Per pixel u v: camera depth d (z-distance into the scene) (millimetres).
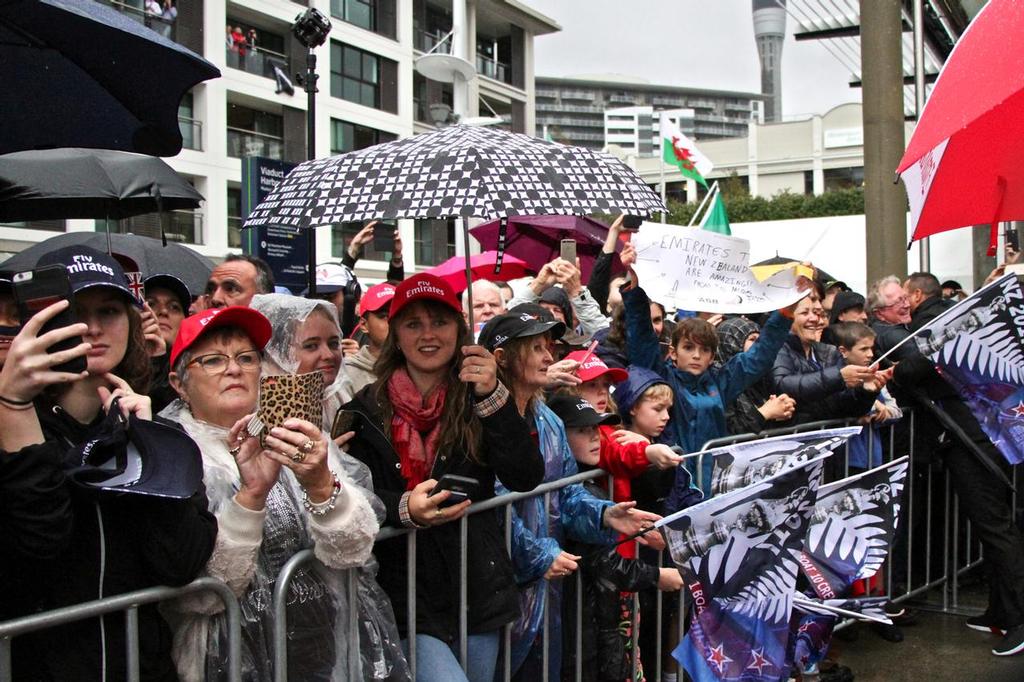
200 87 22438
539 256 7379
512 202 2402
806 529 3232
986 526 4844
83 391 2078
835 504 3377
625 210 2600
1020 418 4621
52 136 2971
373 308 3961
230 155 23391
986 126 3230
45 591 1960
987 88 2645
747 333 5457
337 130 26297
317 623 2354
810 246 14578
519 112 35062
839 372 4648
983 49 2729
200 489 2133
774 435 4520
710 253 4363
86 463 1949
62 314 1835
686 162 9266
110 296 2119
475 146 2535
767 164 57656
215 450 2320
